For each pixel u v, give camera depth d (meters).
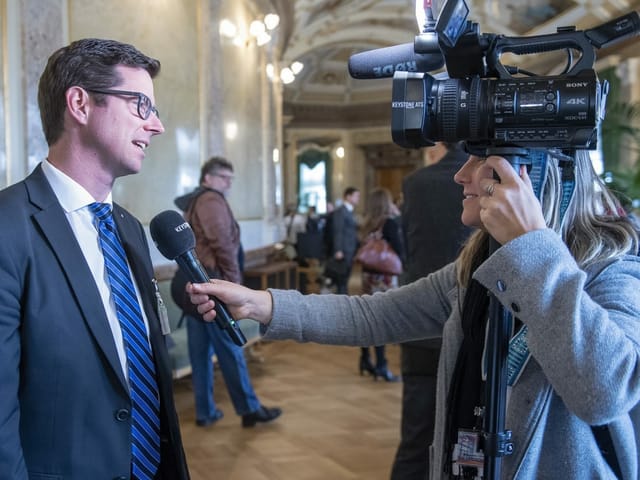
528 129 0.97
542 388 1.03
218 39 6.04
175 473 1.36
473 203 1.13
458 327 1.26
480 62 1.02
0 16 3.15
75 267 1.19
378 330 1.43
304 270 8.88
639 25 0.96
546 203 1.06
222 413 4.14
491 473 0.99
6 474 1.04
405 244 2.59
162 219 1.35
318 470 3.27
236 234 3.83
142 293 1.37
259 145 7.98
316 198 19.75
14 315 1.11
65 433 1.15
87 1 3.86
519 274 0.93
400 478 2.42
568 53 1.10
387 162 19.20
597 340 0.89
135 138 1.28
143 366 1.30
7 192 1.20
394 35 14.41
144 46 4.58
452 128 1.01
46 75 1.26
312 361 5.76
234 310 1.37
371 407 4.38
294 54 14.11
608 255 1.04
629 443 1.01
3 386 1.06
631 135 7.50
